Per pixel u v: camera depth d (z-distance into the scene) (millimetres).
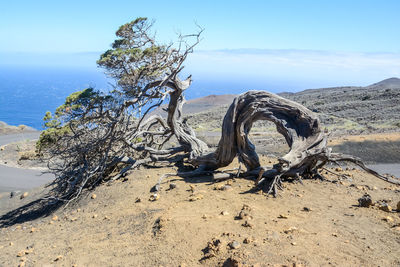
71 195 15297
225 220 8461
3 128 57938
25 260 8516
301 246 6613
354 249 6543
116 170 18703
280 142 33031
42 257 8609
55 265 7914
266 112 12844
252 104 12789
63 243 9477
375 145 27000
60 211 14023
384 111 47625
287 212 9078
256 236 7246
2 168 31859
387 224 7996
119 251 8047
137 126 17000
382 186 12625
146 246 7953
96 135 17375
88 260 7891
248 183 12297
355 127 39844
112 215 11148
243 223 8094
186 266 6594
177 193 12047
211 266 6395
